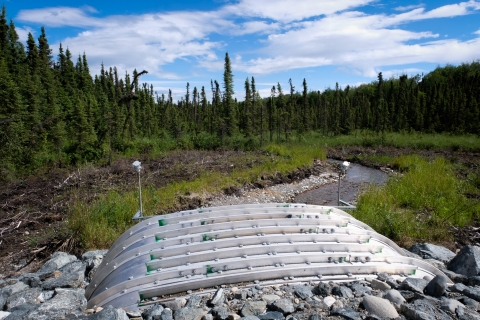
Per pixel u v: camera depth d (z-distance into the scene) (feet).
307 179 50.80
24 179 42.27
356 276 12.27
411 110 116.26
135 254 12.98
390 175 51.96
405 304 10.25
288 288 11.44
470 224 27.89
